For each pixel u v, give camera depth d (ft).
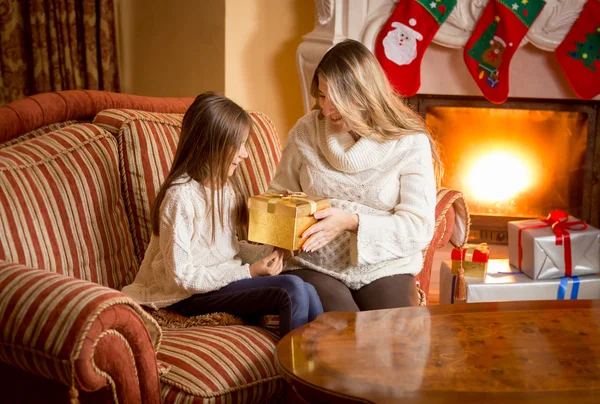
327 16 9.46
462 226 7.75
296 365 4.17
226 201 5.91
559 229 7.94
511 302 5.39
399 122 6.34
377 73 6.20
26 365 4.37
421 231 6.20
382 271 6.29
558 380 4.00
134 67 11.75
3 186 5.37
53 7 10.67
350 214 6.03
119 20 11.64
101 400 4.44
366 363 4.20
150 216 6.24
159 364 4.78
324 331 4.72
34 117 6.51
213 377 4.82
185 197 5.57
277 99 10.43
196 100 5.73
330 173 6.41
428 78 9.83
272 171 7.66
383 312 5.12
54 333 4.13
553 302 5.40
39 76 10.82
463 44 9.37
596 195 10.21
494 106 10.05
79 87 11.08
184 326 5.57
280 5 10.19
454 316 5.05
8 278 4.51
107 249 6.06
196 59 10.58
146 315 4.57
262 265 5.69
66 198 5.79
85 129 6.40
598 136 10.02
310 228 5.75
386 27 9.23
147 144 6.66
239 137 5.67
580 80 9.19
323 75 6.06
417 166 6.30
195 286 5.50
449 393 3.82
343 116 6.06
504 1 8.98
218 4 10.05
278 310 5.42
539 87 9.80
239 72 10.23
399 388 3.87
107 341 4.26
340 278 6.29
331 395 3.82
